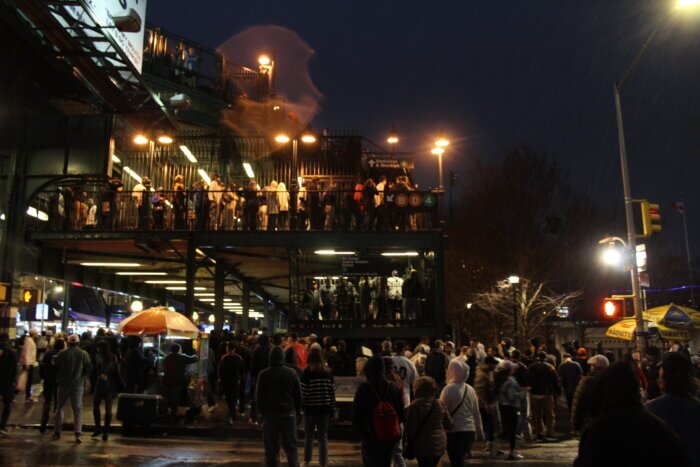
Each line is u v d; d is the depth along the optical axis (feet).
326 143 95.04
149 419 42.45
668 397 13.79
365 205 70.38
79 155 68.39
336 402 44.78
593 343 115.75
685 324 63.67
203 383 52.65
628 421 11.24
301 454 36.91
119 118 83.30
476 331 146.51
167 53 96.84
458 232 115.14
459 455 24.98
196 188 71.72
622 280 109.60
